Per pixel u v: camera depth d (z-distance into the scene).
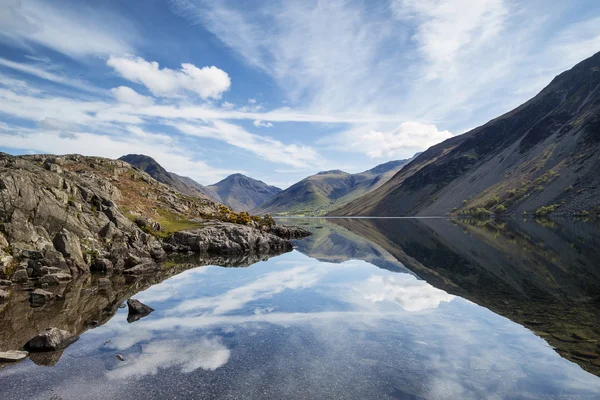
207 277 37.22
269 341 18.05
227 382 13.48
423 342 17.61
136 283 33.56
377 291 29.92
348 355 16.09
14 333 19.12
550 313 21.47
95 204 48.06
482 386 12.92
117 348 17.06
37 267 32.78
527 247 55.16
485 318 21.14
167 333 19.33
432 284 32.03
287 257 55.59
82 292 29.28
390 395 12.41
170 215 74.44
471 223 136.50
